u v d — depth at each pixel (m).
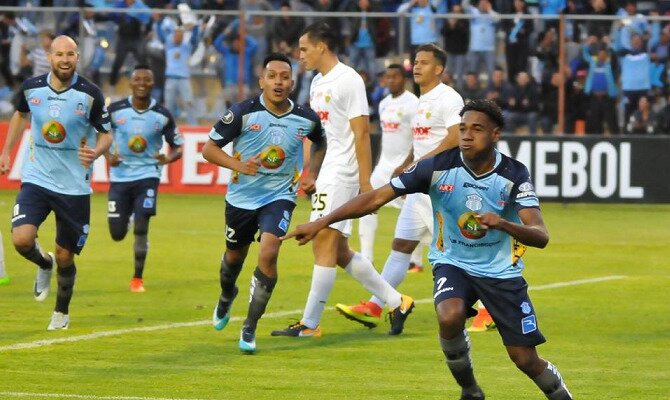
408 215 33.66
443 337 21.69
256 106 28.67
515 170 21.45
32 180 31.05
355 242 55.84
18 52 73.06
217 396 24.20
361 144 31.12
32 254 31.41
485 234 21.62
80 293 39.38
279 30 72.62
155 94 73.06
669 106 70.44
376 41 71.25
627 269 47.59
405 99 45.28
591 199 69.44
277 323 33.88
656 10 78.69
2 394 23.97
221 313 30.88
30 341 30.12
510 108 71.00
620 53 70.38
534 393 25.12
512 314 21.56
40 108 30.81
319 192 31.48
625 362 28.83
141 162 41.66
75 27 72.94
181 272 44.97
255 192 29.11
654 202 69.19
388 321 34.59
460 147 21.44
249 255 50.50
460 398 23.14
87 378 25.77
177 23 72.69
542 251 53.12
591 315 36.22
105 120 31.23
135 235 40.25
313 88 32.03
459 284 21.77
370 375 26.70
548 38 70.56
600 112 70.81
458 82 71.06
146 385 25.11
